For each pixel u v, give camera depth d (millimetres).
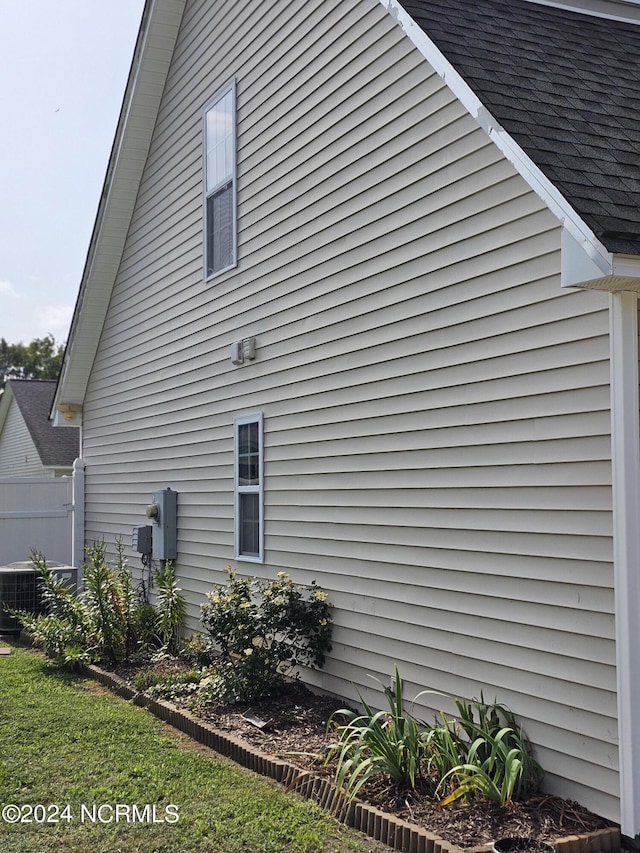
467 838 4348
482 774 4676
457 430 5664
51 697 8125
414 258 6109
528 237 5094
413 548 6086
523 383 5129
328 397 7199
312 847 4547
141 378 11773
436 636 5832
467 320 5586
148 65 10852
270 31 8383
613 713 4473
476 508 5484
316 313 7402
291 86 7922
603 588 4562
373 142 6625
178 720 7031
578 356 4758
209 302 9664
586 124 5172
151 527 10867
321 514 7277
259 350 8445
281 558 7938
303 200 7660
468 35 6031
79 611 9844
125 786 5566
